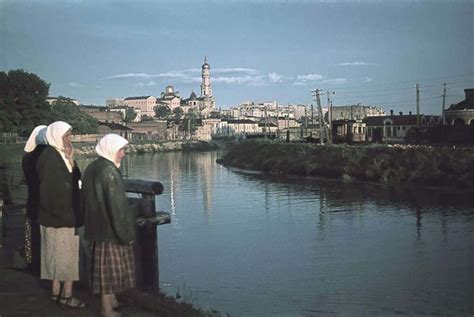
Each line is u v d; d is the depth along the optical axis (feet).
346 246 70.69
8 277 24.13
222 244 72.59
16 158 93.91
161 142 383.04
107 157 18.12
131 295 20.76
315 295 47.70
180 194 132.36
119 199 17.62
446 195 114.52
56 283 20.42
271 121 577.02
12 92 176.04
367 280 52.90
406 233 78.69
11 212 43.45
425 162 134.92
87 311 19.34
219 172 194.49
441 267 58.29
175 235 79.71
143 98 652.48
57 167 19.31
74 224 19.58
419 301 46.03
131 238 18.03
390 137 254.68
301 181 153.28
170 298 21.58
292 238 76.43
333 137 238.27
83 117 268.82
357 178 148.56
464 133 174.50
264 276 54.70
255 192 132.57
